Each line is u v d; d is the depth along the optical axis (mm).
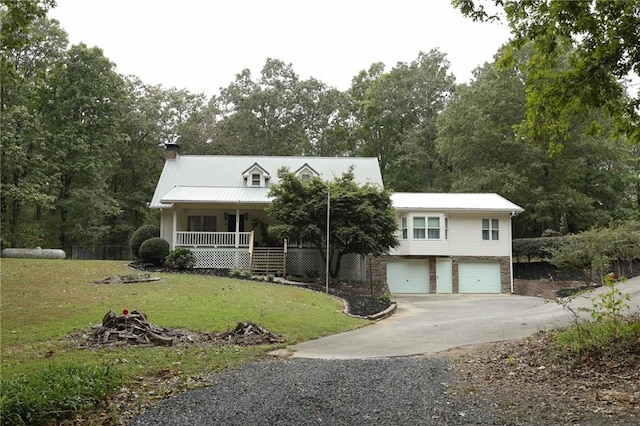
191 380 7250
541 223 34406
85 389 5941
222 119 48000
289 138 47250
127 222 42812
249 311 13977
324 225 23172
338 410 5688
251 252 24641
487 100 33906
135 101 42656
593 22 8727
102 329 10805
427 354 9781
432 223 27641
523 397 6109
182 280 19516
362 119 49375
